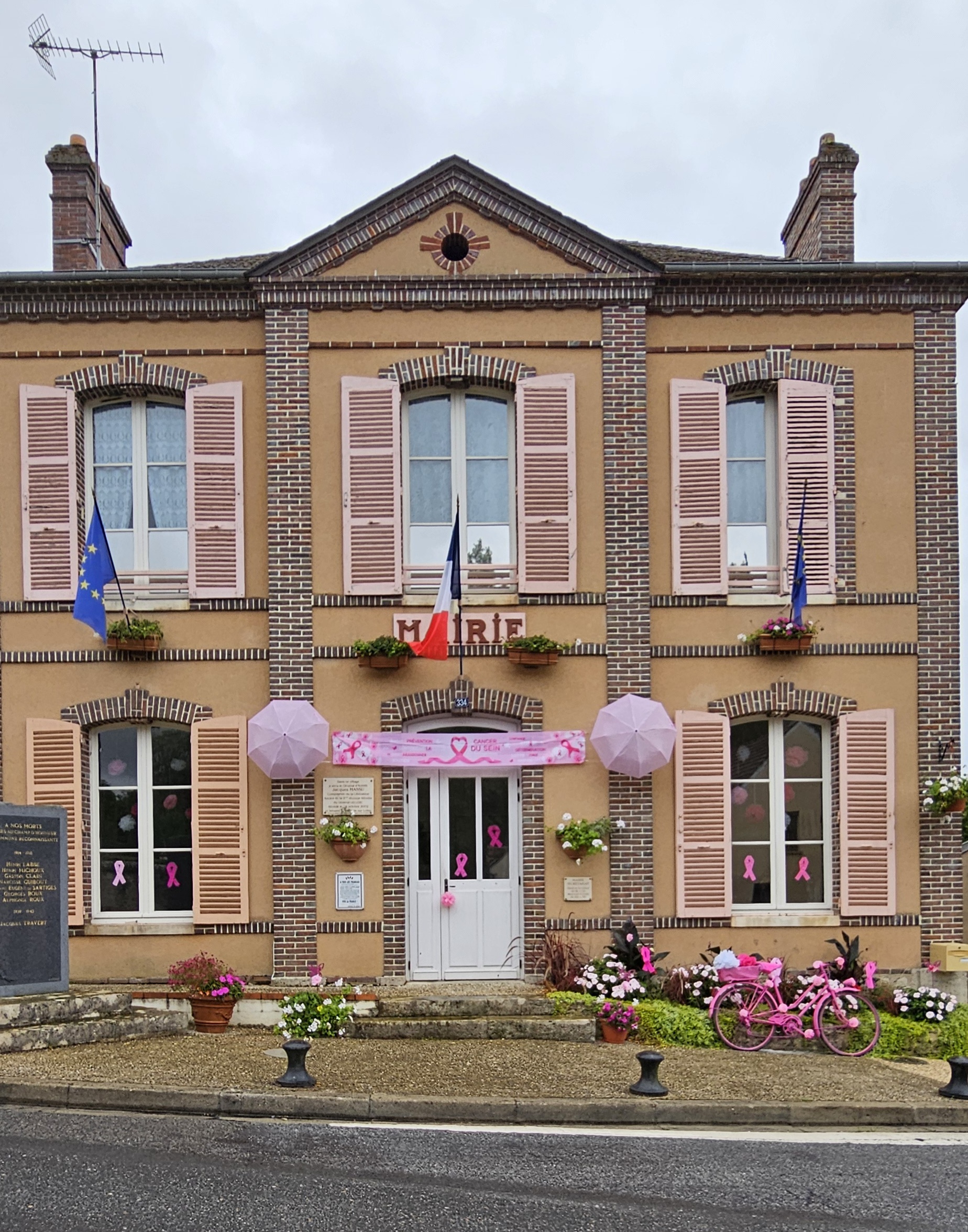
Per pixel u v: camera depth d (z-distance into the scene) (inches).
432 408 450.6
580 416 440.5
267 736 404.5
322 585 433.1
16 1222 209.2
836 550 445.7
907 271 444.1
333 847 421.1
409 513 447.2
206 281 436.8
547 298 439.2
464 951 428.8
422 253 439.8
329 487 436.5
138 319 443.5
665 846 435.8
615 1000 387.9
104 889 435.5
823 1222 221.5
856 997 388.5
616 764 413.4
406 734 429.4
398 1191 231.9
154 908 434.6
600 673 434.0
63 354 441.4
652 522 446.3
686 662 441.7
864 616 443.8
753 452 459.5
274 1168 244.2
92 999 364.8
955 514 448.5
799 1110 302.8
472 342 439.5
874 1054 377.1
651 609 440.8
